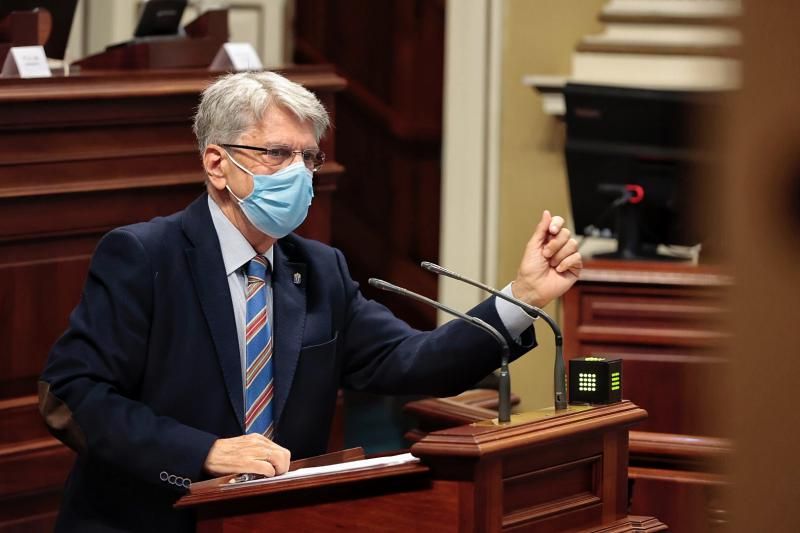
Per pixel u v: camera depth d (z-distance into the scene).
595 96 14.98
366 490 6.41
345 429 20.55
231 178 8.24
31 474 11.84
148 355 8.08
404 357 8.61
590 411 6.88
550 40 20.77
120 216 12.56
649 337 13.76
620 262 14.21
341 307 8.89
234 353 8.19
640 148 14.98
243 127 8.20
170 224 8.41
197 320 8.16
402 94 27.47
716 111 0.78
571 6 20.61
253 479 7.13
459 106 21.39
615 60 20.14
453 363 8.30
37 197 11.85
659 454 9.73
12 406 11.77
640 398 13.85
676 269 13.81
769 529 0.75
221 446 7.53
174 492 7.76
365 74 27.73
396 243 27.59
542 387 20.34
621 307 13.85
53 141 11.95
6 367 11.84
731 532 0.77
